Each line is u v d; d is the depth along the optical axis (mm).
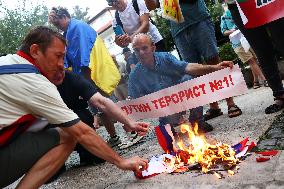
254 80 5824
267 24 3146
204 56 3934
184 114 4141
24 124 2154
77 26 4129
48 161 2217
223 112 4414
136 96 4004
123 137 4793
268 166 2244
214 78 3432
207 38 3836
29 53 2172
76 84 3404
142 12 4418
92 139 2168
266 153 2447
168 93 3680
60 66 2250
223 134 3260
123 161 2268
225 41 7988
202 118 3588
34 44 2152
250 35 3473
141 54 3717
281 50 3264
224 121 3807
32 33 2182
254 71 5758
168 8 3697
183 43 4012
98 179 3141
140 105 3914
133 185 2639
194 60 4051
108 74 4207
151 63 3785
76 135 2141
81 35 4102
